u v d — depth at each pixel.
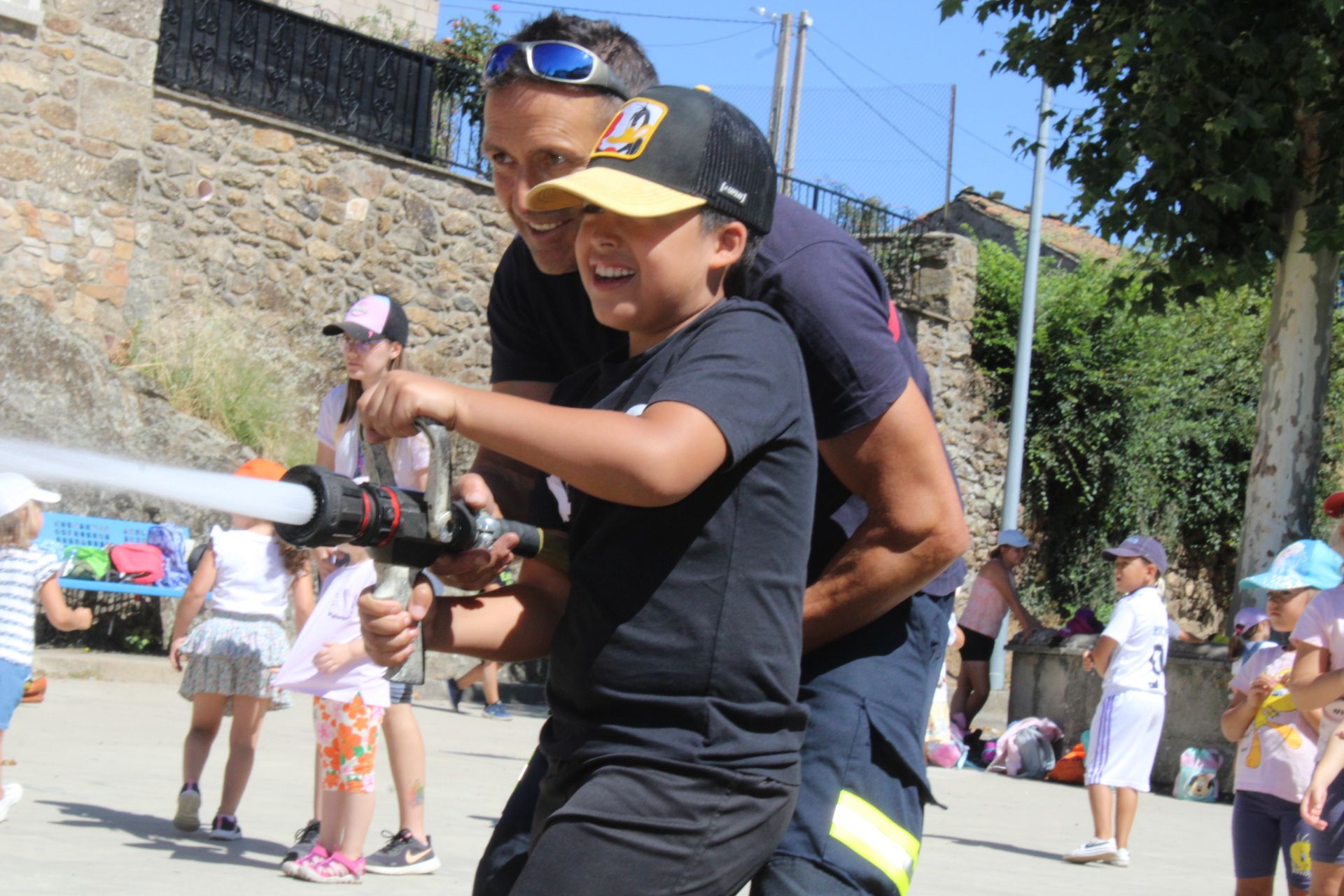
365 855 5.74
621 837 2.13
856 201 20.16
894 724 2.70
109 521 11.84
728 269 2.44
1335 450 21.59
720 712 2.20
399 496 2.06
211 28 14.95
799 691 2.74
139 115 14.01
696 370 2.18
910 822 2.71
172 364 13.84
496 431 2.05
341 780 5.30
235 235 15.00
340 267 15.79
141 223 14.21
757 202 2.36
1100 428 20.73
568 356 3.08
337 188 15.76
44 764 7.34
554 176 2.67
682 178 2.26
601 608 2.25
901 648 2.80
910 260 20.00
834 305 2.51
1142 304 12.78
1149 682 7.83
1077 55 11.84
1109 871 7.47
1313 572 5.66
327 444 5.72
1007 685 19.92
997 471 20.47
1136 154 11.57
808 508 2.30
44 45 13.45
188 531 12.35
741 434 2.13
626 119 2.32
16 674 6.00
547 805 2.33
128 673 11.19
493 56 2.71
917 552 2.62
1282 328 12.35
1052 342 20.73
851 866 2.59
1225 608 22.38
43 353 12.23
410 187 16.31
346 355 5.57
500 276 3.14
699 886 2.17
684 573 2.22
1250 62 10.81
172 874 5.09
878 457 2.59
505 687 13.90
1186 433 21.27
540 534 2.33
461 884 5.38
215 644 5.96
